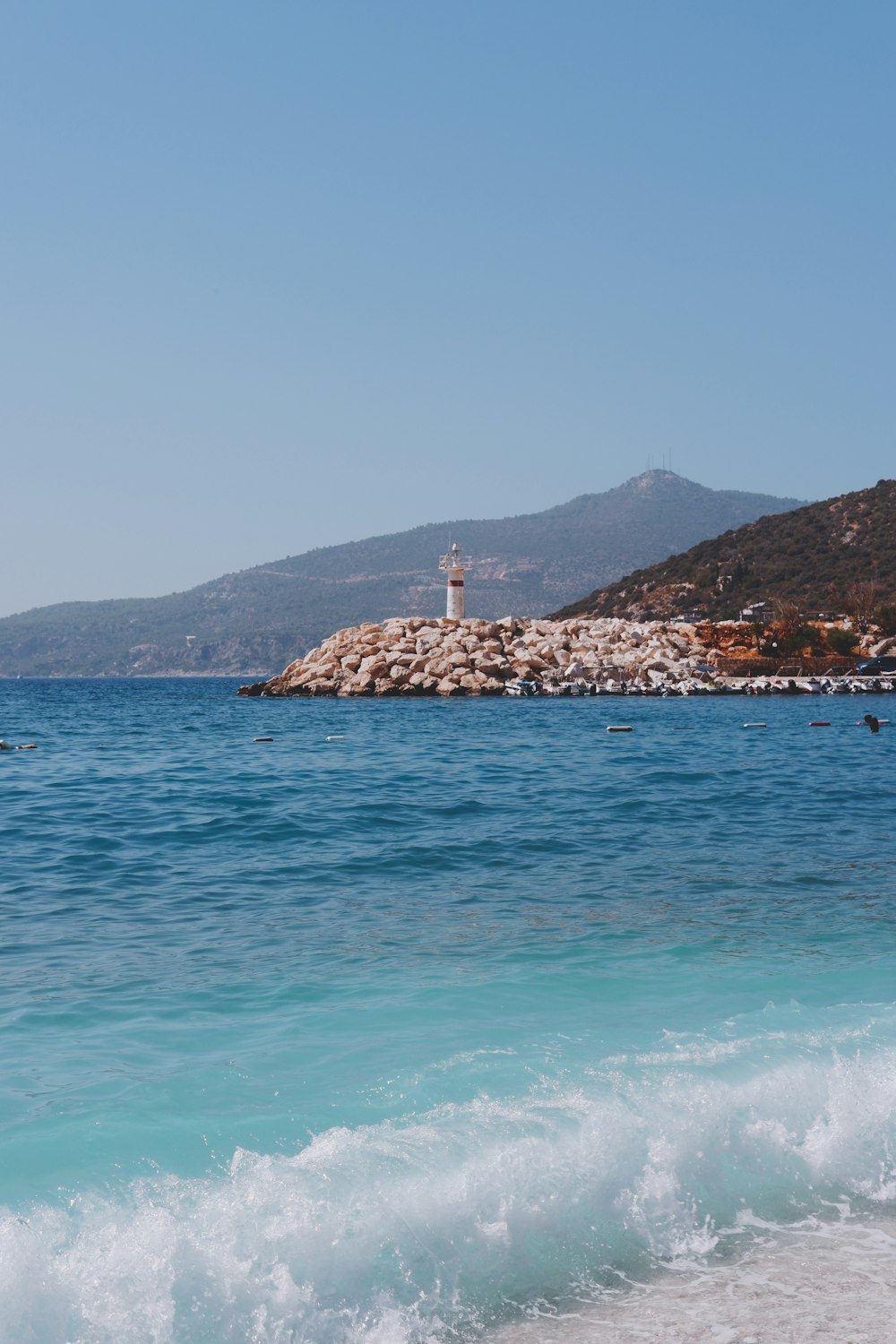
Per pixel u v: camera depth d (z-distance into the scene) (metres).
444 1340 5.50
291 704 102.94
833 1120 7.79
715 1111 7.62
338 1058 8.59
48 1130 7.12
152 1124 7.24
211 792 29.09
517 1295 5.89
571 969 11.48
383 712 84.31
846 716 76.38
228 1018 9.75
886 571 185.12
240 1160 6.64
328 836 21.48
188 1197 6.20
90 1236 5.78
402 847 20.12
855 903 15.14
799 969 11.62
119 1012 9.89
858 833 21.91
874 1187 7.22
